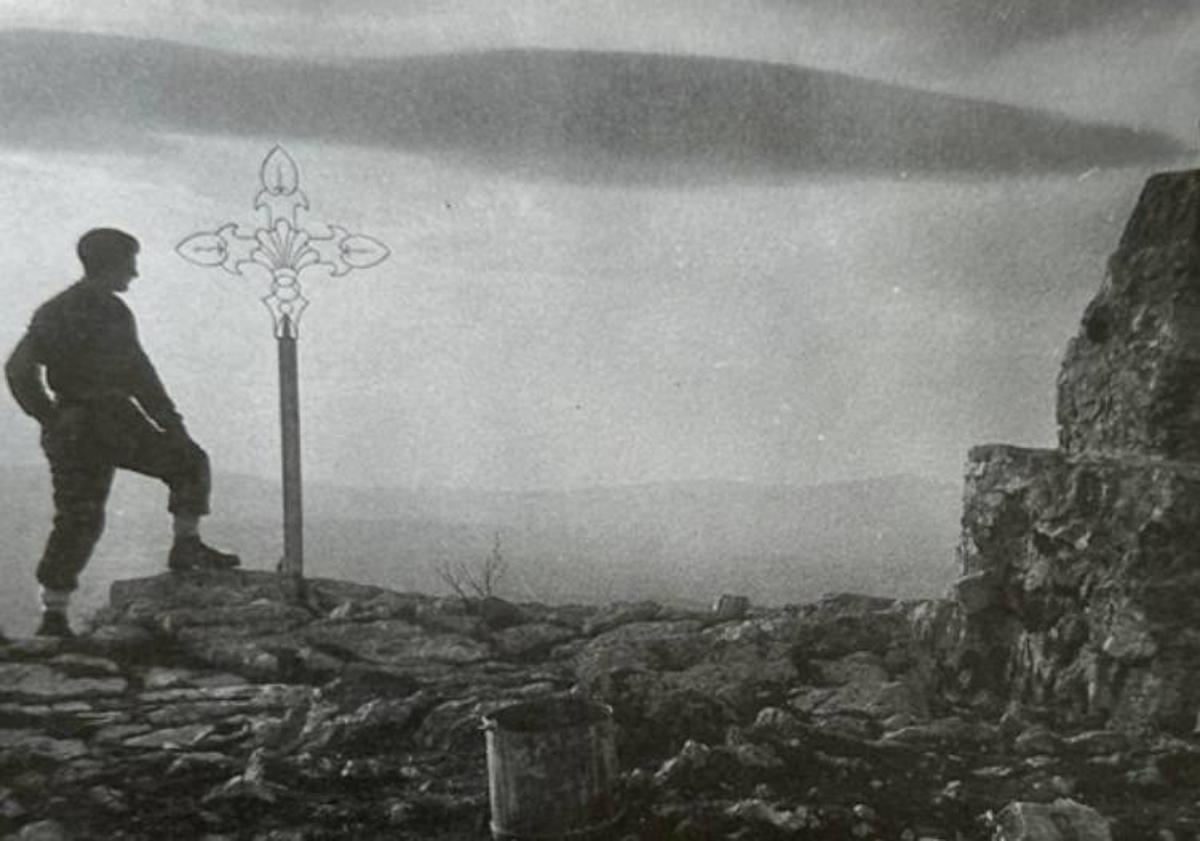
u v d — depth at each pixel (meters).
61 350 6.46
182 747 4.51
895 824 3.50
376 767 4.21
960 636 5.23
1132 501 4.55
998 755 4.23
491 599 7.03
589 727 3.53
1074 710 4.62
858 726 4.59
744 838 3.43
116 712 4.97
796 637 5.61
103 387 6.56
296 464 7.27
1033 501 5.01
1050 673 4.78
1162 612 4.37
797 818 3.49
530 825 3.48
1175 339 4.66
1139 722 4.35
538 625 6.67
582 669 5.32
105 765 4.25
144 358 6.78
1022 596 5.04
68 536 6.34
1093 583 4.66
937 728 4.47
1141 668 4.38
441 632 6.43
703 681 4.97
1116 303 5.00
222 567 7.33
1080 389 5.19
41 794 3.95
